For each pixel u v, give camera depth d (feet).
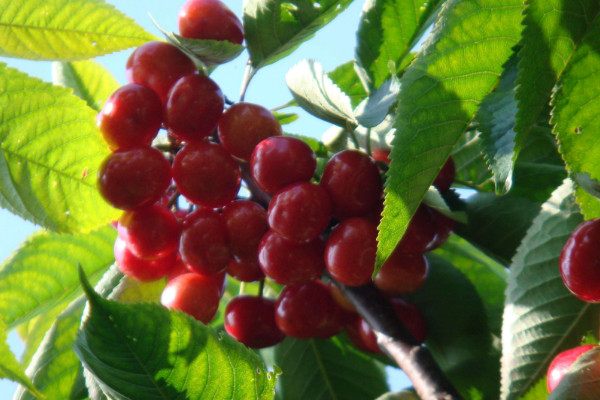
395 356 1.76
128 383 1.57
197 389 1.58
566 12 1.47
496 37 1.55
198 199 1.83
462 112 1.58
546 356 1.70
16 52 1.85
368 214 1.81
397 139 1.57
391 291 1.86
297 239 1.78
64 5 1.82
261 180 1.80
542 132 1.89
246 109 1.83
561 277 1.70
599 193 1.58
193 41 1.81
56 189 1.78
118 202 1.79
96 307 1.54
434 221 1.82
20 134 1.74
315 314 1.89
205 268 1.84
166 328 1.55
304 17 1.89
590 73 1.49
